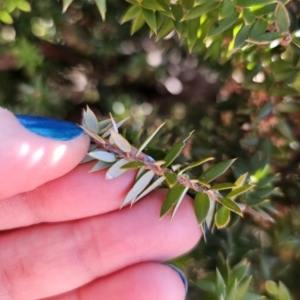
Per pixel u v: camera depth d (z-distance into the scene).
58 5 0.14
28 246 0.11
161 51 0.16
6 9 0.12
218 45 0.11
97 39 0.15
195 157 0.12
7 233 0.11
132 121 0.15
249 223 0.12
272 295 0.10
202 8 0.09
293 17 0.10
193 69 0.16
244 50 0.10
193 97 0.16
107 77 0.16
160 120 0.15
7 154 0.09
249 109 0.12
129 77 0.16
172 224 0.10
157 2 0.10
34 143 0.09
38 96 0.14
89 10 0.15
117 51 0.15
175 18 0.10
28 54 0.14
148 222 0.10
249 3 0.09
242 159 0.12
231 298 0.10
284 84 0.11
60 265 0.11
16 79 0.15
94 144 0.09
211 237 0.12
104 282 0.11
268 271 0.11
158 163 0.09
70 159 0.09
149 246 0.10
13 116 0.09
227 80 0.13
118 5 0.15
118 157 0.09
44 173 0.09
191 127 0.13
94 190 0.10
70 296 0.11
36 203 0.10
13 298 0.11
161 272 0.10
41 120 0.09
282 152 0.11
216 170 0.09
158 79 0.16
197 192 0.09
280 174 0.12
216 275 0.10
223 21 0.09
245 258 0.11
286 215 0.12
